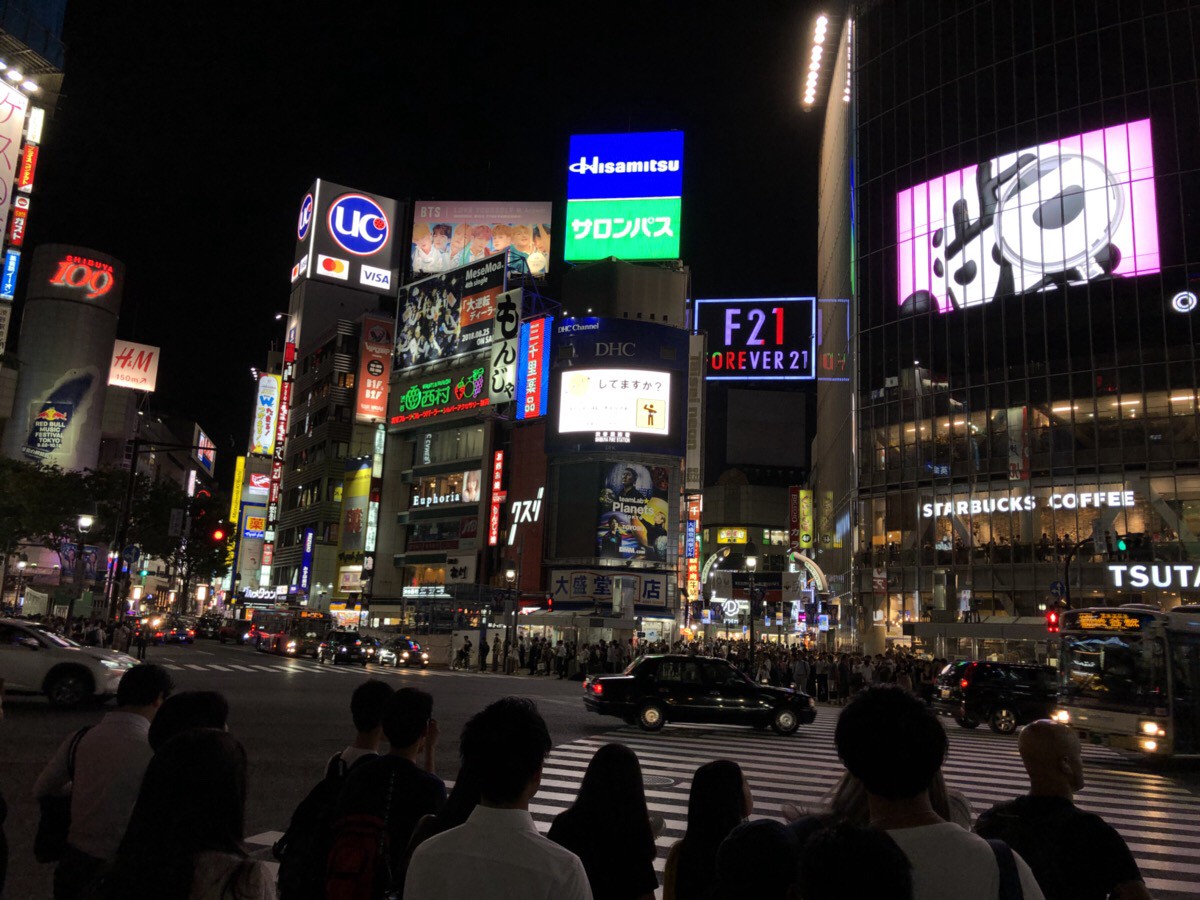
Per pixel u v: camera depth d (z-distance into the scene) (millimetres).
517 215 83562
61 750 4320
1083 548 44562
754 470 110125
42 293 100812
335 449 84125
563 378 57000
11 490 45312
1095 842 3561
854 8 59406
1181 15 46875
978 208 51344
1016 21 51719
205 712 4086
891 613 50844
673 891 3752
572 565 55062
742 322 69625
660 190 63375
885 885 2004
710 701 19812
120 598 40562
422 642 49406
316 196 102125
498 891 2557
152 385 124000
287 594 87062
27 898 6922
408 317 76250
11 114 44531
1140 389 44875
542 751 2832
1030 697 24062
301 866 4180
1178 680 17172
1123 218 46531
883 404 53531
